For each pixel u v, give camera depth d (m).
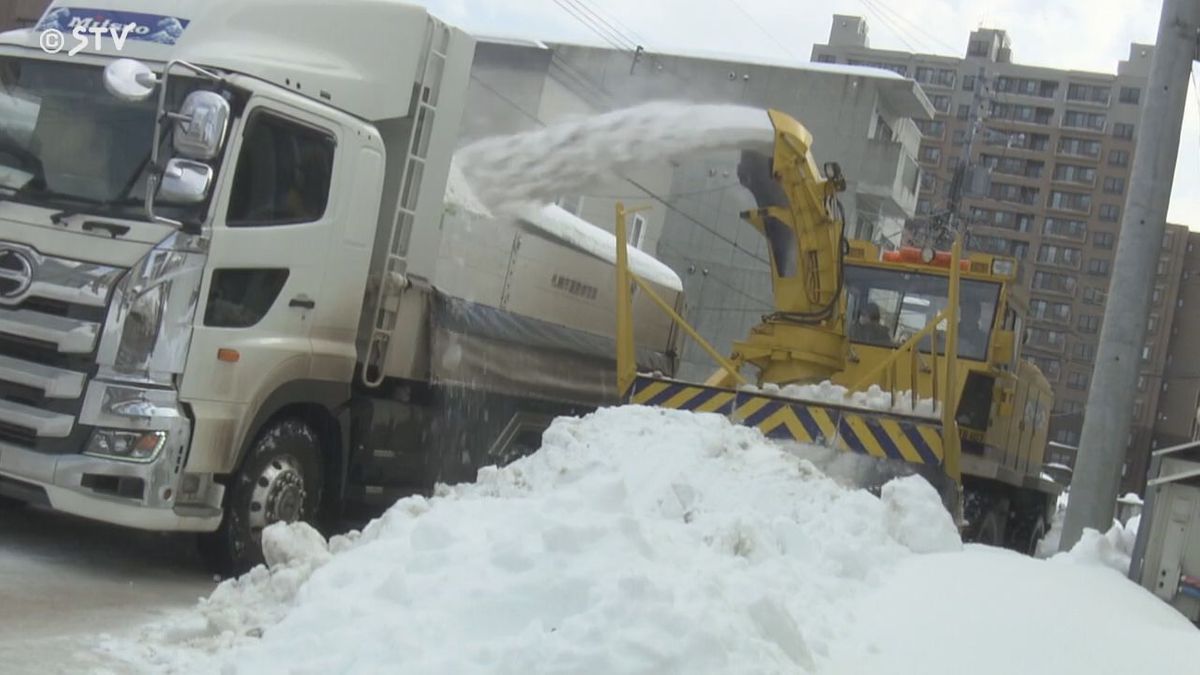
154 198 7.67
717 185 38.97
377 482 9.52
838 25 108.62
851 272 13.22
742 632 4.70
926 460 9.41
